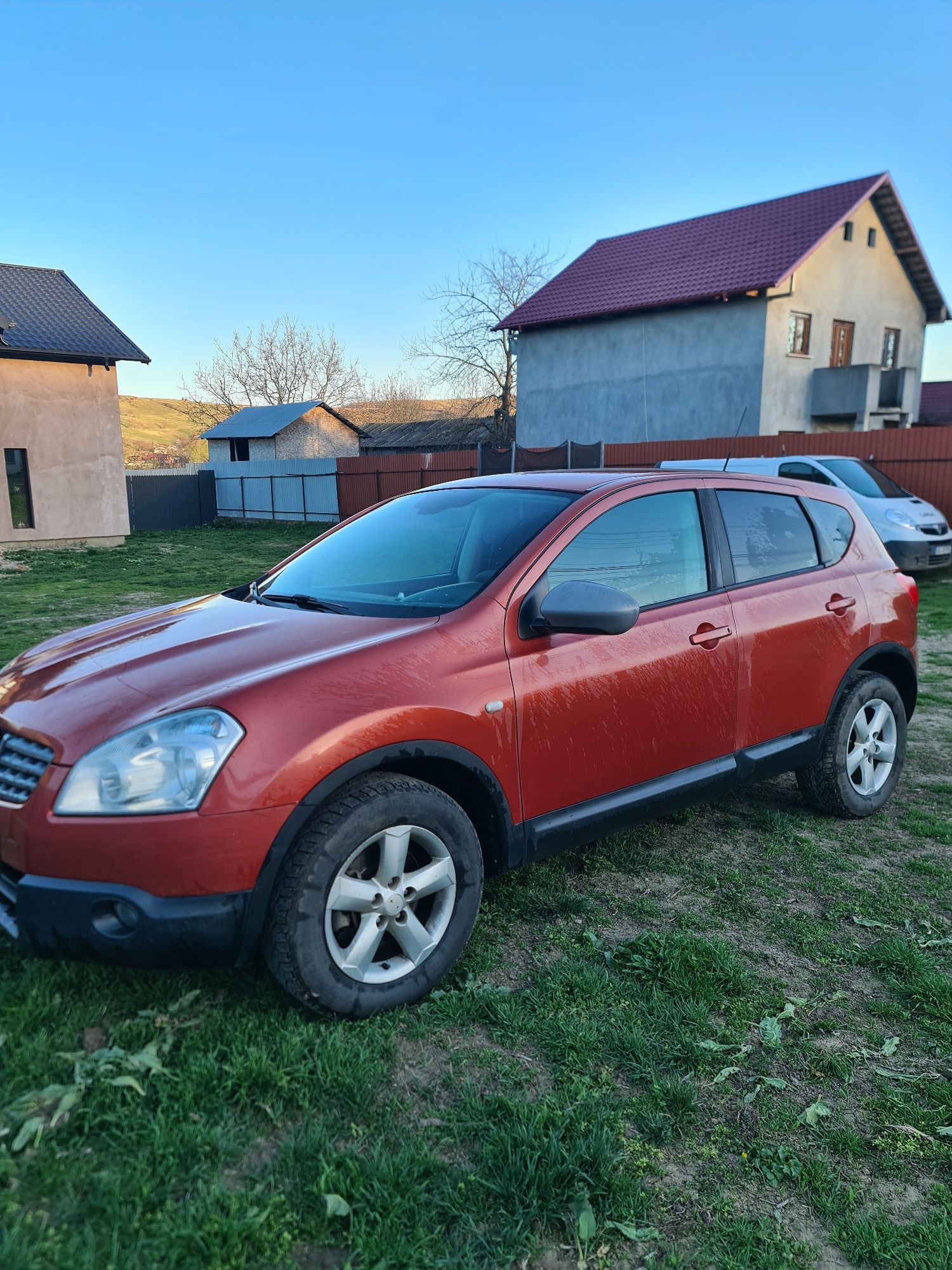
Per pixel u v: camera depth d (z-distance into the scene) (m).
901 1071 2.48
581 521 3.32
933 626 10.08
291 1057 2.34
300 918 2.43
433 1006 2.68
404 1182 1.97
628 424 26.89
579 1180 2.03
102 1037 2.42
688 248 27.16
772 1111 2.31
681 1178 2.08
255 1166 2.01
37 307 21.83
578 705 3.08
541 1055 2.50
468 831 2.77
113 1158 1.98
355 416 64.06
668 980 2.84
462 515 3.62
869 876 3.74
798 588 4.02
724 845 4.05
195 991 2.59
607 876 3.68
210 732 2.37
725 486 3.94
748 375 24.02
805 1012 2.75
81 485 21.39
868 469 14.29
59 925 2.30
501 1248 1.85
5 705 2.74
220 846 2.31
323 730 2.46
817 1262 1.86
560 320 27.28
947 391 36.31
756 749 3.82
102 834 2.27
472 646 2.88
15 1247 1.71
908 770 5.19
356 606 3.21
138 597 12.62
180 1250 1.75
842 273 25.69
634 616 2.86
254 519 30.91
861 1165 2.14
